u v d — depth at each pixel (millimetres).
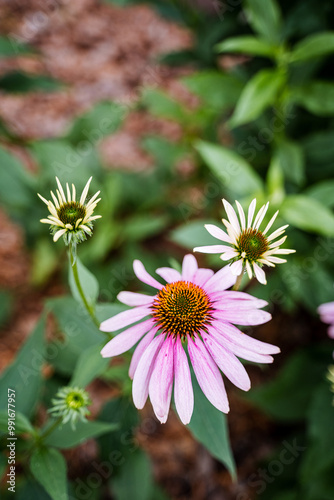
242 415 890
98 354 417
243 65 808
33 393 482
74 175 820
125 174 1056
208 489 815
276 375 873
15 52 696
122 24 1594
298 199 570
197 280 407
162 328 379
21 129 1268
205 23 853
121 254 1035
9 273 1033
